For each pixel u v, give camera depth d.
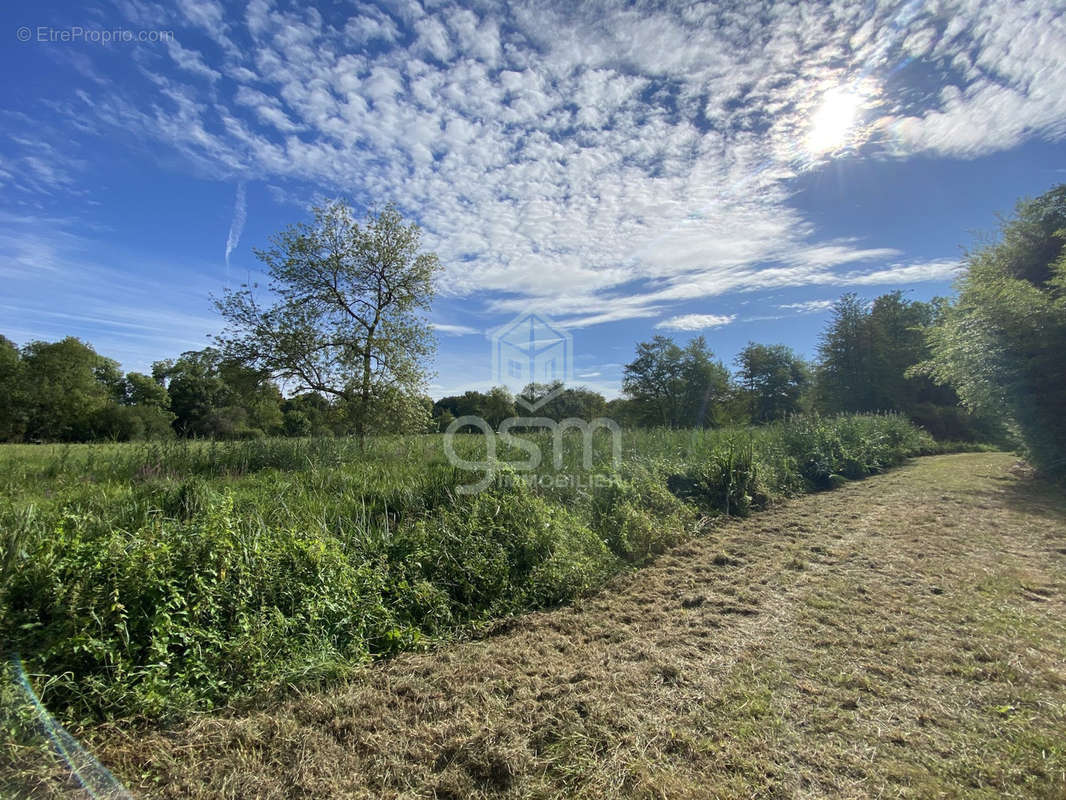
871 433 12.90
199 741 2.30
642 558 5.18
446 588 3.97
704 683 2.75
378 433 13.99
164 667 2.54
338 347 14.50
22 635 2.43
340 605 3.36
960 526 5.96
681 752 2.20
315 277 14.32
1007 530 5.73
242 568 3.18
